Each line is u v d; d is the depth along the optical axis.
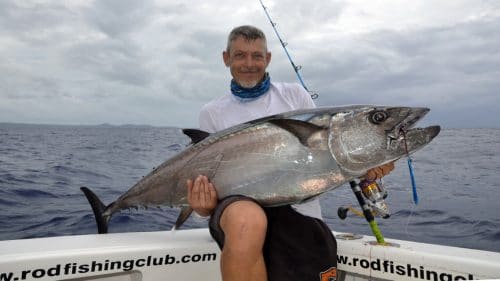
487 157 19.03
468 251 2.20
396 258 2.22
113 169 12.47
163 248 2.31
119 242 2.34
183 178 2.32
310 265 2.13
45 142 31.78
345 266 2.41
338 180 2.12
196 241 2.45
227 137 2.25
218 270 2.46
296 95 2.82
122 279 2.27
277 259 2.11
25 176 9.38
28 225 4.94
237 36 2.71
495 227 5.00
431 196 7.60
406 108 2.12
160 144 31.78
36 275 2.02
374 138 2.09
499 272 1.92
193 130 2.45
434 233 4.80
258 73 2.72
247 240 1.84
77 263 2.11
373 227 2.39
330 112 2.14
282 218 2.22
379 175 2.32
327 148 2.10
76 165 12.95
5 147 22.30
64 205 6.20
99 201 2.64
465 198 7.34
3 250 2.09
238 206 1.94
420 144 2.10
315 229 2.23
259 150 2.17
